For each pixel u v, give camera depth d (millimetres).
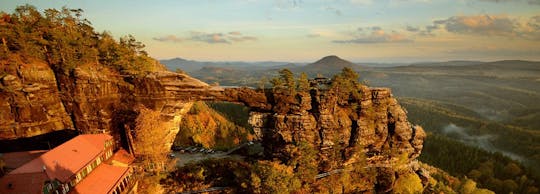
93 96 64938
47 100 62344
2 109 57156
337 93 72750
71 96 64438
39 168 41219
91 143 55219
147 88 69500
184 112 74312
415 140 77250
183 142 107312
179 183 62750
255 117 73438
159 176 62531
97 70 66875
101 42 72250
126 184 54375
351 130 73750
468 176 149875
